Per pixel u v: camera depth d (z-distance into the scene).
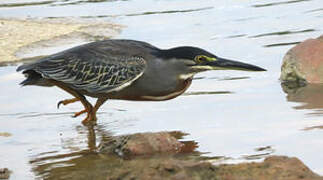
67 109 14.32
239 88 14.95
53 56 13.57
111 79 13.32
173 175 9.19
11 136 12.52
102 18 22.20
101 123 13.25
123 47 13.52
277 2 23.30
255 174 9.17
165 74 13.23
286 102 13.59
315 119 12.24
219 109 13.41
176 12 22.48
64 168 10.52
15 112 14.07
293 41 18.22
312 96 13.93
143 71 13.23
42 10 23.70
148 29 20.41
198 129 12.16
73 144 11.90
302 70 15.23
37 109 14.27
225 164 9.68
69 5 24.47
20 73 16.69
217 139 11.51
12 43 19.41
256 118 12.59
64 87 13.62
